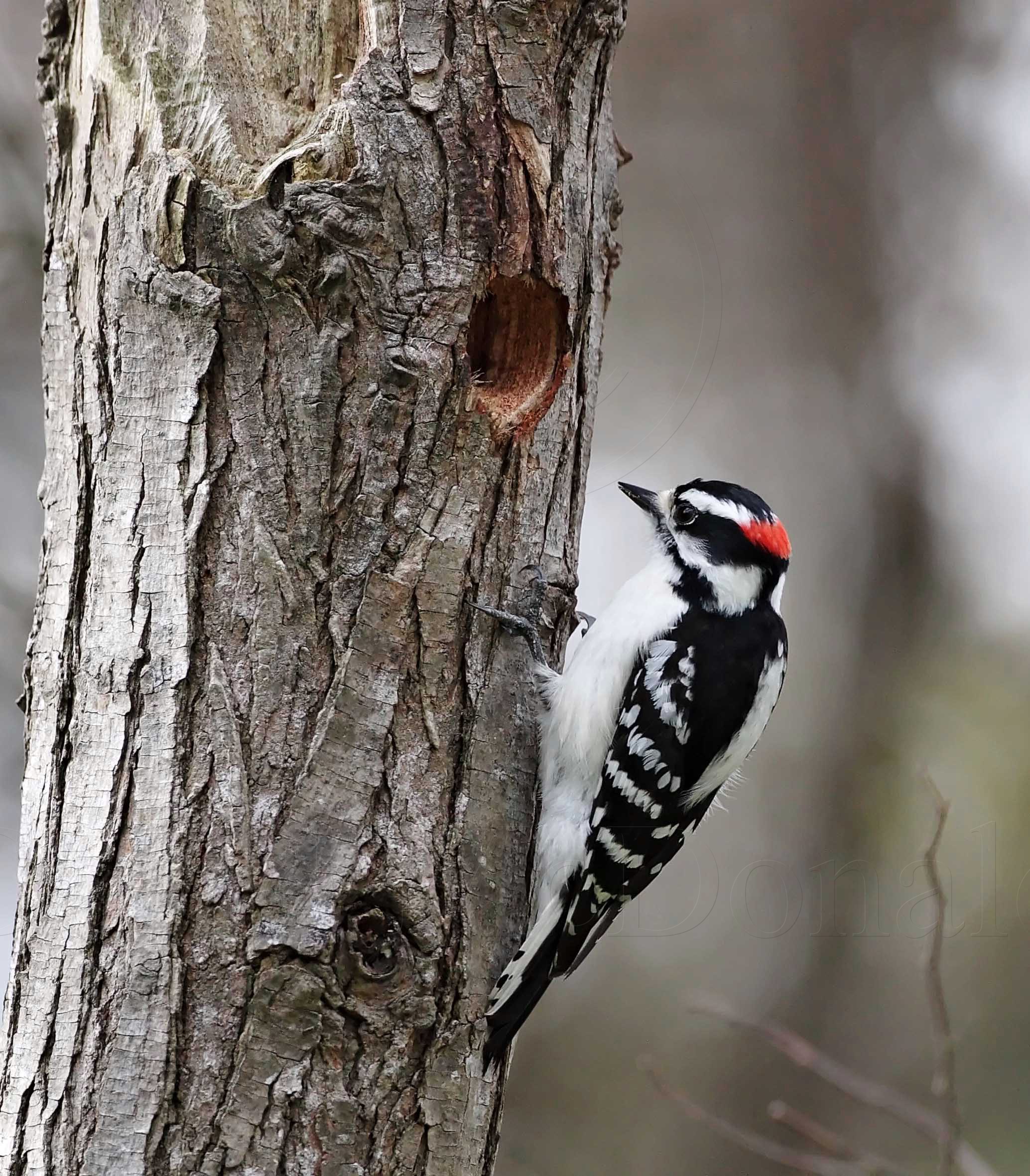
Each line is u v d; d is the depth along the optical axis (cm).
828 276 2144
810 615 2127
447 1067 689
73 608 696
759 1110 1830
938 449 2128
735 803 2059
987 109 2130
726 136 2134
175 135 689
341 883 657
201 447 676
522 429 755
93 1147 634
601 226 820
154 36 700
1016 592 2109
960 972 1867
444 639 714
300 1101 641
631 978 1942
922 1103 1781
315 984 641
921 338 2130
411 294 698
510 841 747
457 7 718
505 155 728
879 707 2078
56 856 676
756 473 2111
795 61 2150
